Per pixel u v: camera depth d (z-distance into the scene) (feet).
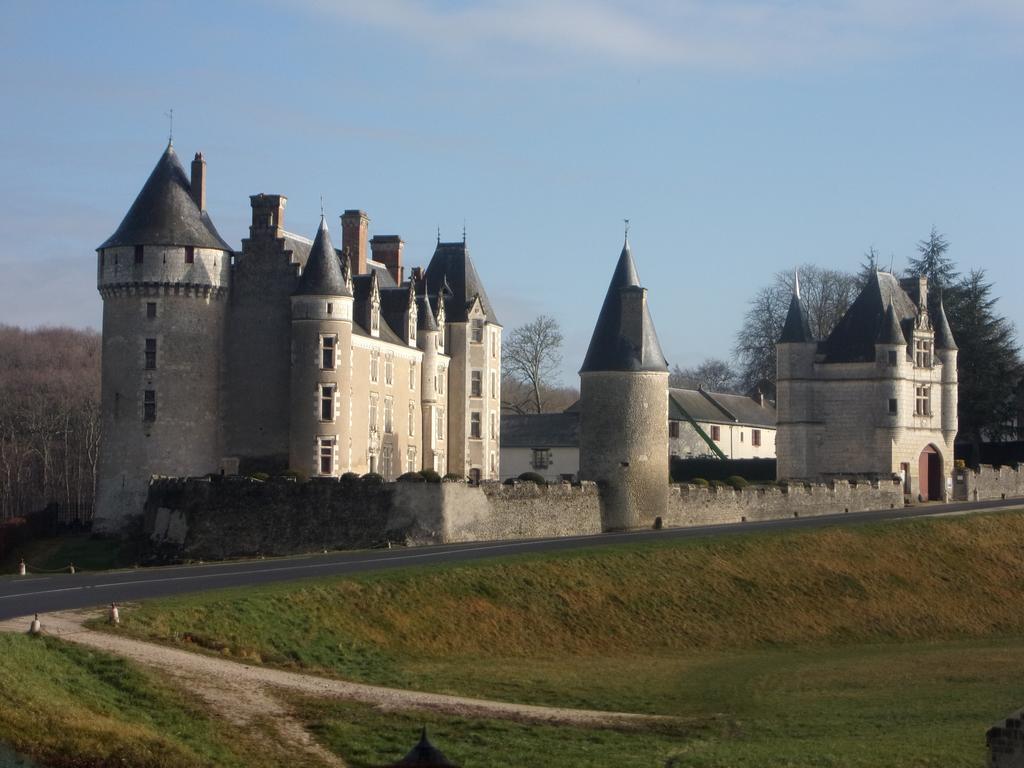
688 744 106.73
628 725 112.78
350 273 243.81
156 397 236.84
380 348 257.96
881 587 199.82
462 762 97.35
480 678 135.23
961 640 186.50
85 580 164.76
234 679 112.88
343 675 128.26
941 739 109.09
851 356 293.84
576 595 172.35
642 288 234.79
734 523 241.76
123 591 148.87
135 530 234.99
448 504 208.95
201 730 98.27
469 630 155.53
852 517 245.45
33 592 148.25
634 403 230.89
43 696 94.68
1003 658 161.38
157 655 115.34
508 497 217.56
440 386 292.40
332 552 204.13
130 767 88.12
